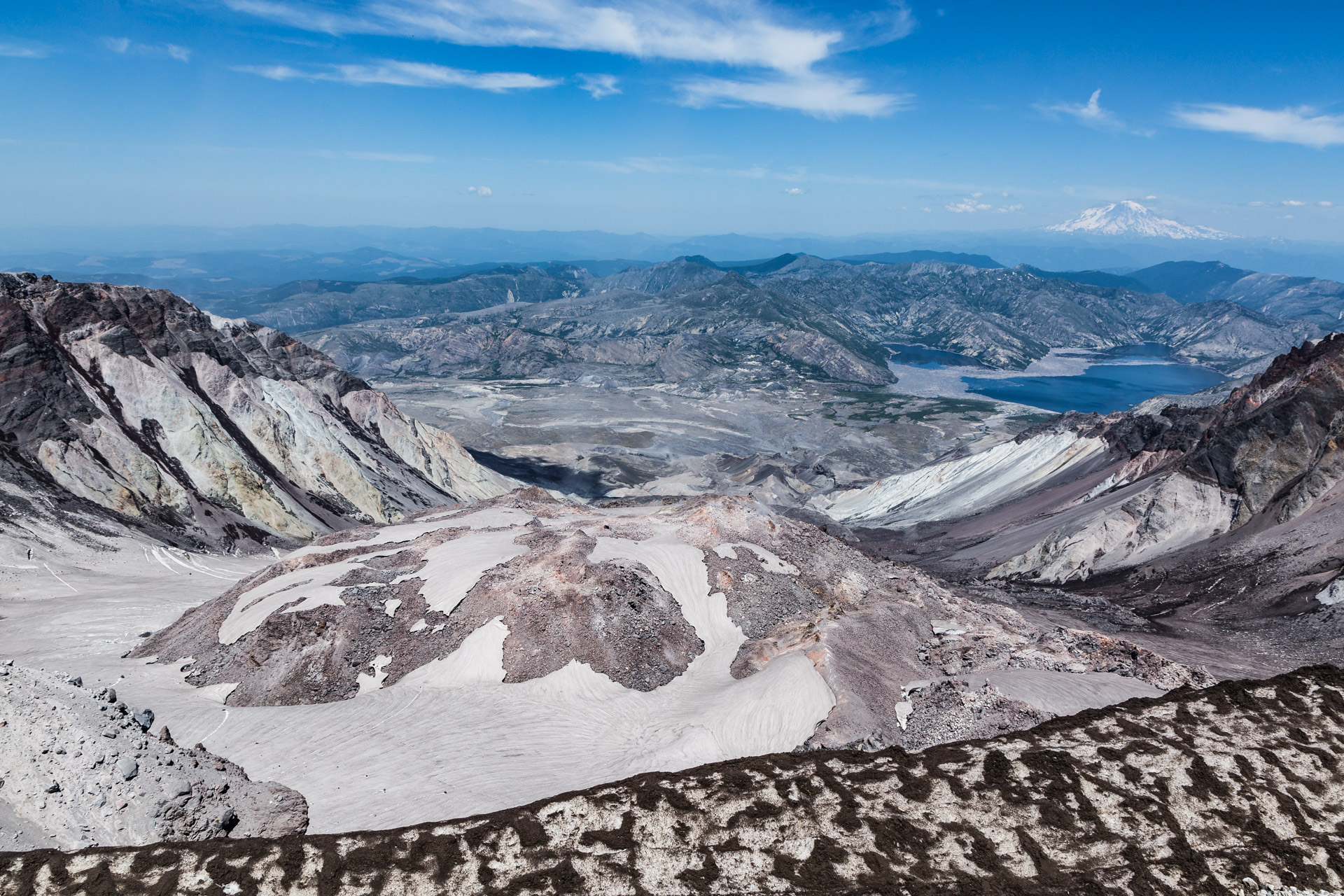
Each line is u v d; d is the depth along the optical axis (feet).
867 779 95.50
